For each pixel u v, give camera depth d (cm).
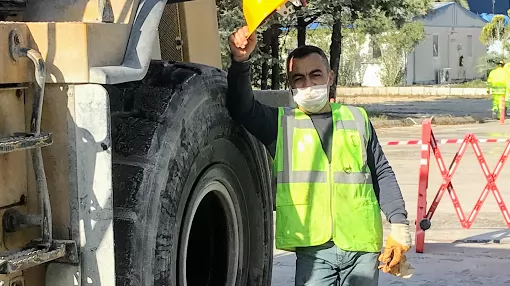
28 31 211
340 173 318
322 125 322
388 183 325
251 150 329
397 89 3694
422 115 2367
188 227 272
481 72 4384
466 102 3127
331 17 1953
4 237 204
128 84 260
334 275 324
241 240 325
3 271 193
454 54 4666
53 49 212
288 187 320
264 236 348
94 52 216
